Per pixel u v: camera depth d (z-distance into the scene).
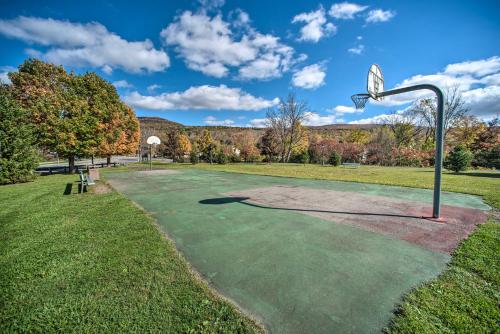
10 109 12.55
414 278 2.75
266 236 4.14
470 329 1.92
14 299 2.38
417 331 1.90
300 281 2.70
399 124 36.06
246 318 2.09
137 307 2.23
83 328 1.98
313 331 1.92
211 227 4.64
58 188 9.74
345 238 4.04
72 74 19.38
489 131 25.34
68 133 16.50
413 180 11.44
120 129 22.83
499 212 5.62
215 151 35.62
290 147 37.75
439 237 4.05
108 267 3.00
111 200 7.03
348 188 9.31
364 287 2.57
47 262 3.15
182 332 1.93
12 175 11.81
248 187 9.66
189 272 2.88
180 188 9.43
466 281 2.67
